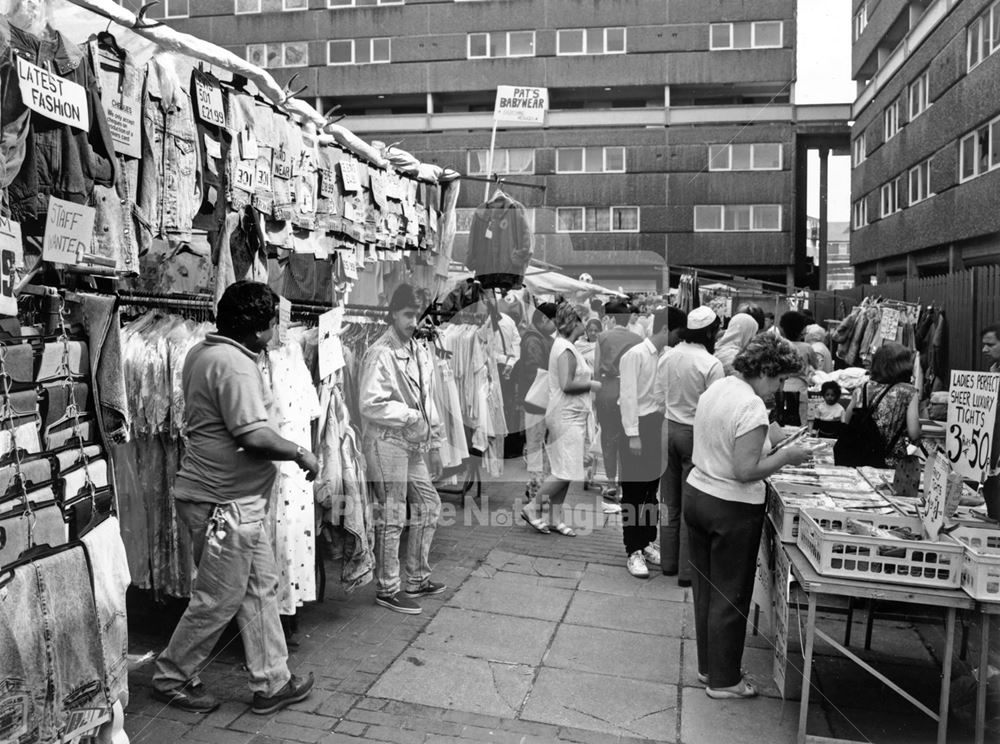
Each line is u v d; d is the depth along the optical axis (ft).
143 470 11.60
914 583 9.21
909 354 14.88
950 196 49.55
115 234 8.48
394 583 13.76
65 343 8.07
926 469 11.03
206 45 9.89
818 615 14.48
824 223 77.61
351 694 10.74
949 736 10.14
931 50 52.21
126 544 11.69
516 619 13.12
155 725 9.86
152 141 9.13
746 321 18.90
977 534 10.00
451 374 13.29
